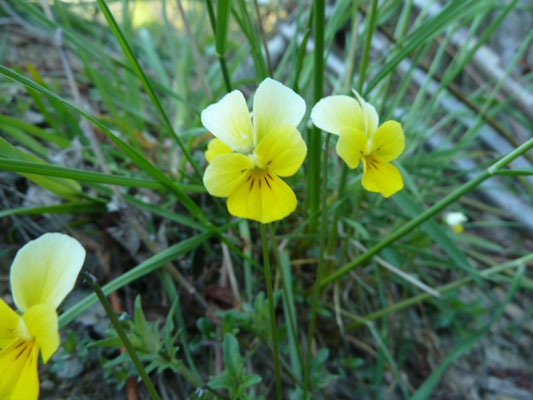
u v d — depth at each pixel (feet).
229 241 0.45
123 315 0.28
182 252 0.36
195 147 0.58
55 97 0.24
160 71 0.73
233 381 0.31
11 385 0.18
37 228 0.43
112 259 0.43
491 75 0.76
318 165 0.40
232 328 0.38
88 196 0.42
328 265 0.46
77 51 0.53
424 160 0.70
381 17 0.53
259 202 0.23
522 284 0.55
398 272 0.46
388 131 0.27
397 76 0.90
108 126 0.58
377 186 0.26
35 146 0.45
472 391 0.55
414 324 0.59
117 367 0.36
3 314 0.18
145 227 0.44
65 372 0.36
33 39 0.73
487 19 0.83
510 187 0.80
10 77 0.23
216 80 0.69
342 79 0.61
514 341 0.63
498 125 0.68
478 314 0.57
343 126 0.25
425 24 0.35
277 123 0.24
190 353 0.41
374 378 0.51
